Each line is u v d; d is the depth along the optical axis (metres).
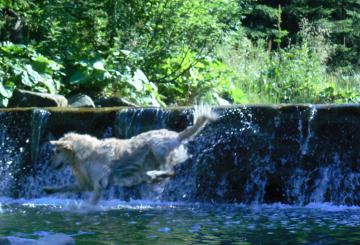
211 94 19.33
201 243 7.89
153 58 19.11
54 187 10.92
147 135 10.56
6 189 14.26
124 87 18.64
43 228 8.99
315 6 38.53
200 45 19.52
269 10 36.12
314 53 22.00
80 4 18.69
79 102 17.08
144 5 19.08
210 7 19.95
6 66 18.12
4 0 22.17
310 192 12.96
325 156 12.99
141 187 13.12
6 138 14.67
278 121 13.23
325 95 20.58
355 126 12.85
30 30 22.61
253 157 13.30
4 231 8.73
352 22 37.94
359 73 27.81
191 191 13.18
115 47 18.84
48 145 14.38
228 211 11.20
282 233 8.65
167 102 19.69
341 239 8.19
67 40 19.17
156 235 8.45
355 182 12.77
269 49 24.22
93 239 8.13
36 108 14.74
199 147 13.45
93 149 10.59
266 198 13.14
